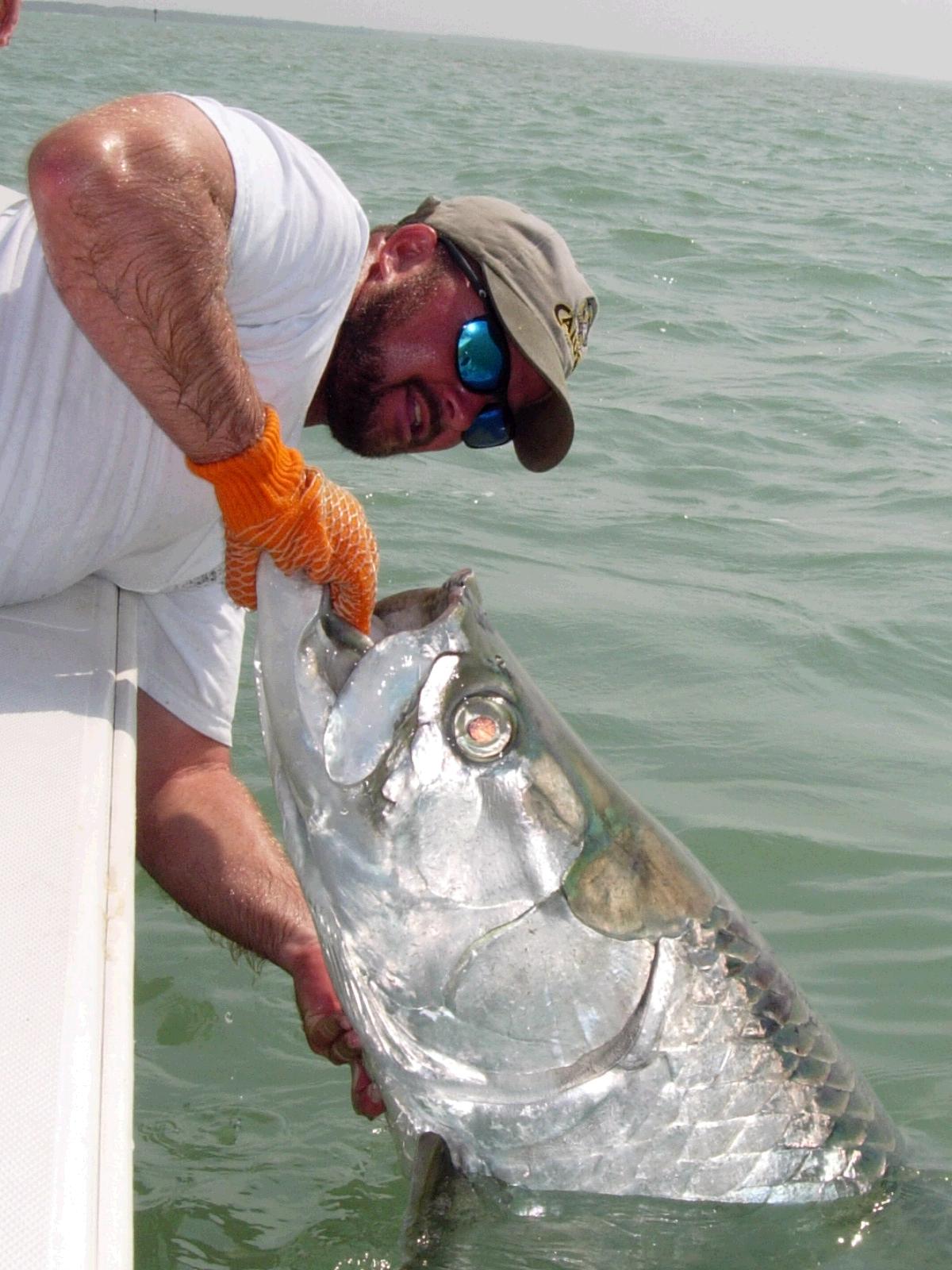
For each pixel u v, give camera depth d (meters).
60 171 1.66
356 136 13.66
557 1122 1.84
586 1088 1.84
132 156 1.67
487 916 1.81
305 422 2.15
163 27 82.75
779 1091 1.89
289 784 1.83
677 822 2.84
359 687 1.79
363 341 2.07
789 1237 1.87
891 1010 2.46
